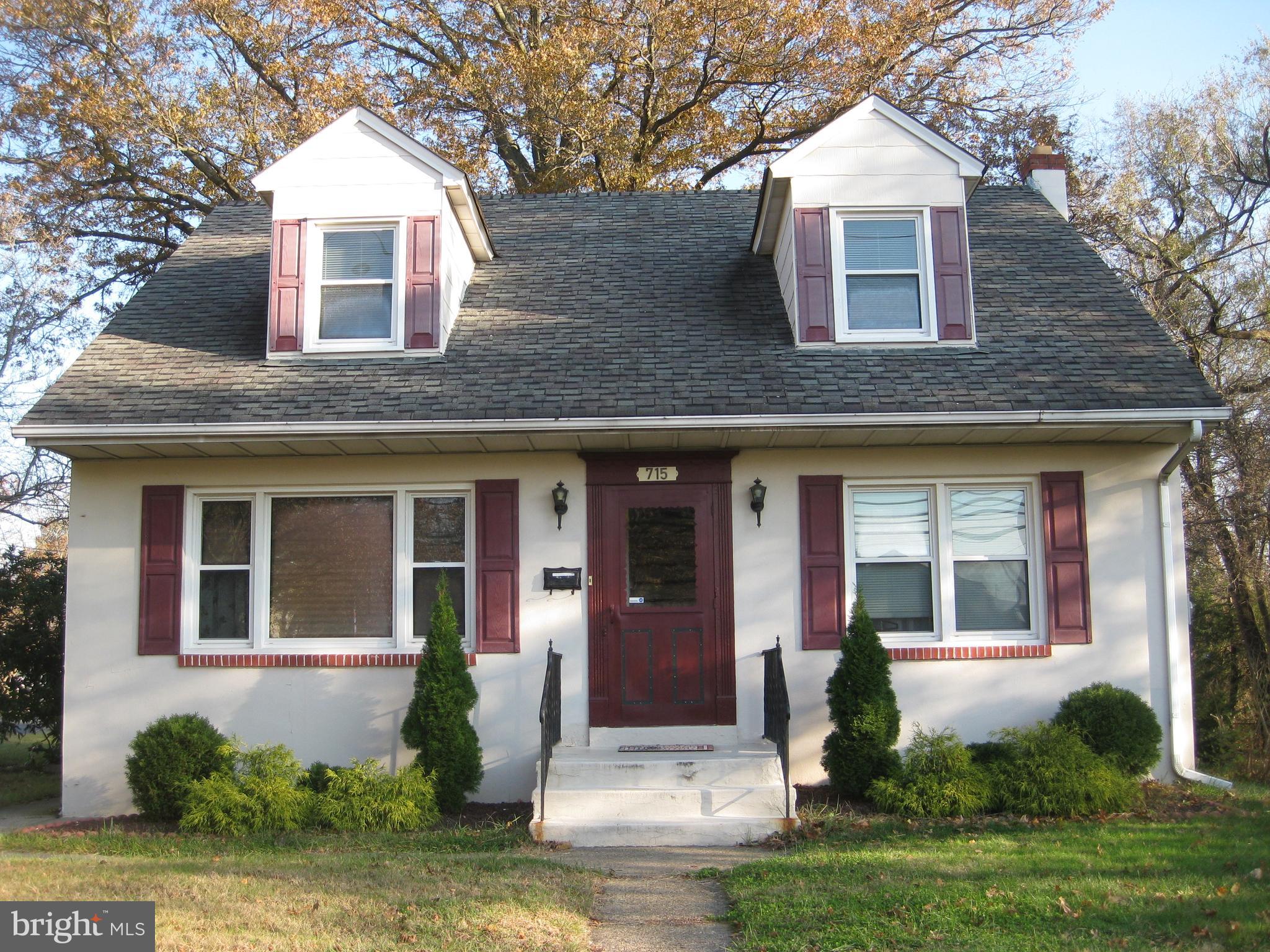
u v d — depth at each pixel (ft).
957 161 36.76
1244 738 49.93
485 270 41.45
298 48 73.31
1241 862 22.88
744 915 20.68
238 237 44.78
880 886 21.85
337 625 34.83
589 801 29.22
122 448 33.17
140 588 34.30
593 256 42.24
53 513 68.54
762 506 34.42
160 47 69.56
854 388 32.86
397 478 34.83
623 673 34.06
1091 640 33.83
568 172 73.15
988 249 41.14
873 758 30.76
